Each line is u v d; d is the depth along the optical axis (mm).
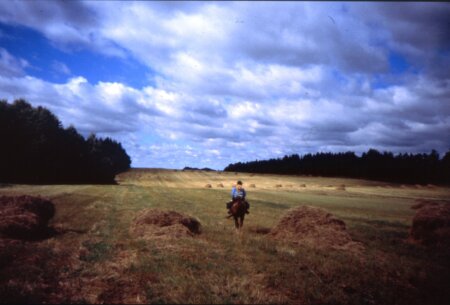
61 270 9000
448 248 13516
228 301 7281
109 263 9727
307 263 10484
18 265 9047
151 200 29812
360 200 46125
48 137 64188
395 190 75188
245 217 21125
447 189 82750
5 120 56719
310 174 126312
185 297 7434
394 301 8328
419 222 15180
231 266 9664
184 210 22938
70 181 72312
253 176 112438
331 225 14508
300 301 7801
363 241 14602
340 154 129500
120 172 111250
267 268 9703
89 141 85375
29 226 12305
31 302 7039
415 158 114188
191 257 10391
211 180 95375
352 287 8828
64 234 13289
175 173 114312
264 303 7301
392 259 11688
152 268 9242
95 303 7227
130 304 7230
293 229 14703
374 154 122000
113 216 18328
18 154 58938
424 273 10219
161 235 13023
